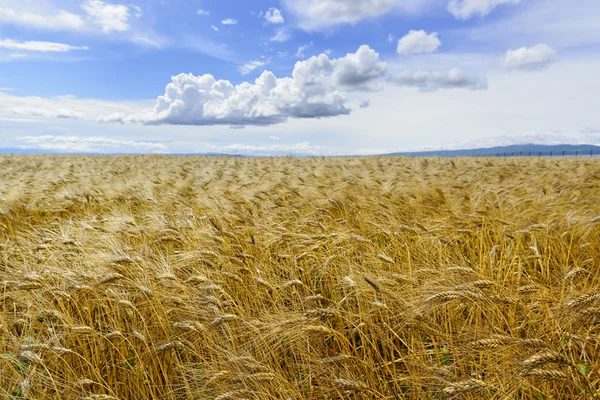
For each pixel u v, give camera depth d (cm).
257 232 621
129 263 449
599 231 609
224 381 316
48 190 1075
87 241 581
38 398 317
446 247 544
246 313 411
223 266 493
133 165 2372
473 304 334
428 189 977
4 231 739
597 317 247
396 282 395
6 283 452
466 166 1986
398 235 580
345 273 473
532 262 528
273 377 295
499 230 601
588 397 227
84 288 405
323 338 366
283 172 1603
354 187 1031
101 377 346
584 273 413
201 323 368
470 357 314
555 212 714
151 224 653
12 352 369
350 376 309
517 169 1655
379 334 351
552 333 283
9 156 3519
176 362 359
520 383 265
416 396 304
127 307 398
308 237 576
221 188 1053
